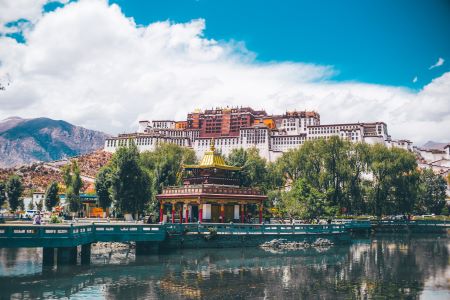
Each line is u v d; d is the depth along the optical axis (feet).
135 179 322.14
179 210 306.14
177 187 281.74
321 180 385.50
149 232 216.74
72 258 186.19
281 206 364.58
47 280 156.04
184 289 145.48
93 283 152.35
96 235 200.03
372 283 160.04
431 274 178.81
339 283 159.33
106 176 370.73
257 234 249.55
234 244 241.35
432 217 538.88
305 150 408.46
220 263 197.47
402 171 408.05
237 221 296.92
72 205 399.85
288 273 176.96
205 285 151.84
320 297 138.21
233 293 141.08
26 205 571.69
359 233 363.76
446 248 276.21
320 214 333.01
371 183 412.57
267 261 206.08
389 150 412.77
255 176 397.39
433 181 590.55
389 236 372.99
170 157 391.86
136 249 218.18
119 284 151.43
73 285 148.97
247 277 167.12
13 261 196.85
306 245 262.88
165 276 165.99
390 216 507.71
